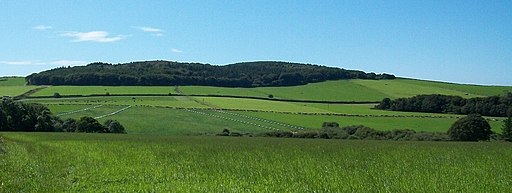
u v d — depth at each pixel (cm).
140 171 2467
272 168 2644
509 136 7975
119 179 2178
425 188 1925
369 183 2058
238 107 11300
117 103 11506
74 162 2908
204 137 7212
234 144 4953
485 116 9962
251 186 1945
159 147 4319
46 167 2547
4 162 2606
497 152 3903
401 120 9694
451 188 1931
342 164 2894
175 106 11331
